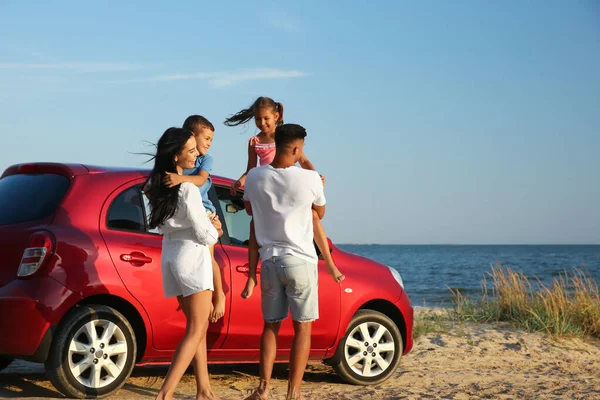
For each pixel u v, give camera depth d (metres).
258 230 5.14
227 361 5.93
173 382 4.57
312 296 5.05
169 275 4.77
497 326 10.91
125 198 5.51
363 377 6.51
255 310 5.89
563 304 11.13
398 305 6.77
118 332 5.28
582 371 8.05
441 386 6.66
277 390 6.17
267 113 5.62
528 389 6.52
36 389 5.66
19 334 4.94
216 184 6.03
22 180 5.61
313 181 5.07
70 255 5.11
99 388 5.20
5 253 5.21
